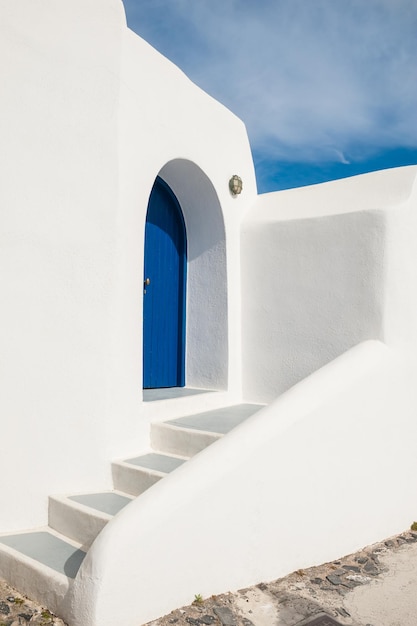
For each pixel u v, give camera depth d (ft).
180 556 11.30
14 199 14.23
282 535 13.26
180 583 11.28
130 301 16.65
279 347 21.27
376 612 11.68
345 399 15.25
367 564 14.33
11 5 14.51
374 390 16.31
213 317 22.30
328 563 14.30
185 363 22.97
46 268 14.70
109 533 10.72
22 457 14.10
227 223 22.15
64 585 11.05
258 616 11.25
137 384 16.87
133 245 16.88
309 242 20.68
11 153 14.24
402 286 18.51
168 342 22.54
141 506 11.23
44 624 10.73
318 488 14.23
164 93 18.76
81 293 15.34
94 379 15.48
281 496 13.29
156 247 22.00
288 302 21.12
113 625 10.26
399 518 16.88
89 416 15.31
